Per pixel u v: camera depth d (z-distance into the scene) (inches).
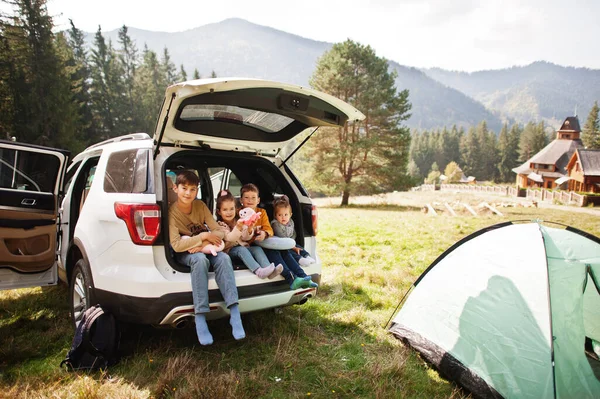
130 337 136.1
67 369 115.0
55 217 154.3
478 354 119.8
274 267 121.7
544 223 131.1
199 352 128.5
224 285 114.2
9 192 142.3
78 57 2188.7
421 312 145.0
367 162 1041.5
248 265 123.8
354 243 361.1
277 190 163.6
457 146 5718.5
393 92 1031.0
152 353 125.0
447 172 4234.7
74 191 165.5
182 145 131.5
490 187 1883.6
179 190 120.2
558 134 2815.0
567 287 115.0
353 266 262.8
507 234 132.0
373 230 458.6
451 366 123.1
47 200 151.3
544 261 116.5
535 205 958.4
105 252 117.8
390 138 1021.2
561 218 690.8
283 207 141.5
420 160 5753.0
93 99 1776.6
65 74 1298.0
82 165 168.4
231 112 128.1
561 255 118.4
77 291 135.3
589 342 128.3
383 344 142.8
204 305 110.3
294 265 133.5
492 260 130.2
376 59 1043.9
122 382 109.7
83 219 133.3
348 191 1047.6
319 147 1053.2
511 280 121.7
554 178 2559.1
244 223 123.4
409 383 118.2
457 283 137.6
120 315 113.8
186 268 115.6
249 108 124.0
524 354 110.9
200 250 116.9
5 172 142.5
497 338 118.3
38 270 153.6
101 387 105.0
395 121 1039.0
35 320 154.9
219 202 135.1
